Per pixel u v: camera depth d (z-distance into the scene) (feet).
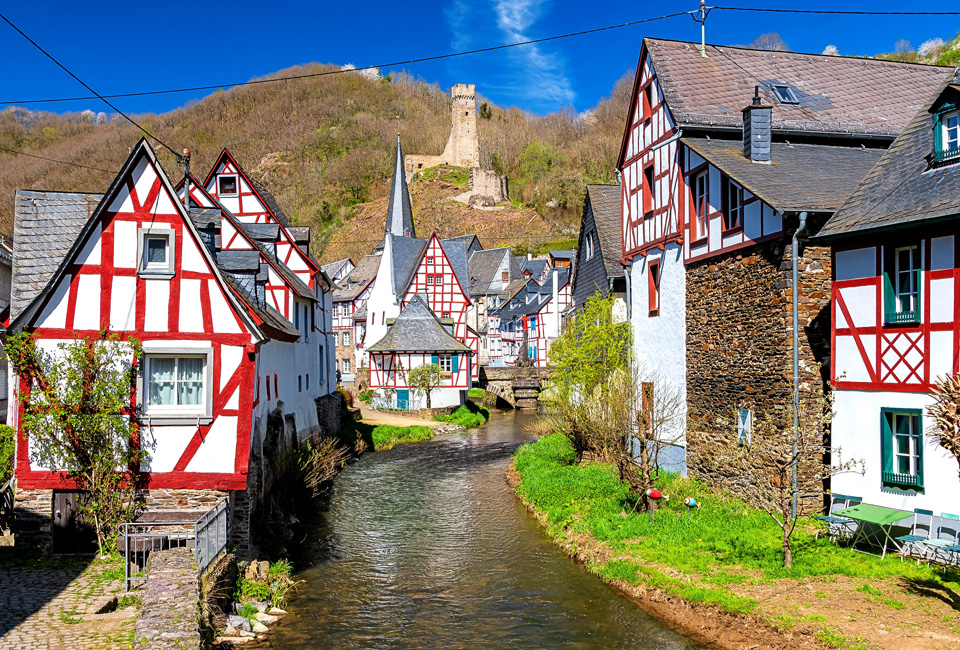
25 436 40.70
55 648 28.45
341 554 49.19
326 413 93.09
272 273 71.15
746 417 50.83
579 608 38.37
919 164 41.60
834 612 32.55
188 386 42.45
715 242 55.01
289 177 421.59
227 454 42.01
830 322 46.80
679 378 60.75
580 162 372.38
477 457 90.63
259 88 506.89
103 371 41.09
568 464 71.46
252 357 42.45
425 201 378.32
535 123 463.42
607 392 63.72
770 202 45.52
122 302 41.55
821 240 43.65
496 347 226.58
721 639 32.89
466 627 36.45
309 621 37.22
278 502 54.80
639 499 51.62
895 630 30.35
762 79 64.75
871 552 40.50
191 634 27.66
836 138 59.62
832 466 43.91
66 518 41.47
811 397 46.50
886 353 40.50
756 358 49.75
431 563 46.93
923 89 67.46
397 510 61.93
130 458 41.19
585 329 71.41
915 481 39.04
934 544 35.99
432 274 179.01
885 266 40.57
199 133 456.86
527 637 35.01
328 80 517.96
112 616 32.04
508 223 342.64
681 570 39.99
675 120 59.11
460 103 427.74
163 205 41.96
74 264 41.19
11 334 40.65
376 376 138.41
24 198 47.96
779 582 36.81
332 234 371.56
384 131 457.27
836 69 68.13
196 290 42.09
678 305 60.80
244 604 37.55
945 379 35.96
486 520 57.82
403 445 102.06
